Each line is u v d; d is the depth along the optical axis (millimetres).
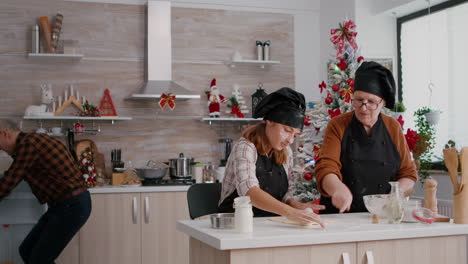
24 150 3326
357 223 2205
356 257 1997
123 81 5410
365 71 2508
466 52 4695
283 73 5902
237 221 1960
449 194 4562
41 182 3449
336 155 2611
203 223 2227
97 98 5336
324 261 1945
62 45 5168
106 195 4641
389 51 5453
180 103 5574
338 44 4309
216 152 5645
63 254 4500
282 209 2143
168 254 4770
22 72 5164
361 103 2506
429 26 5105
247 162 2395
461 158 2248
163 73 5336
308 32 6004
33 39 5074
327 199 2766
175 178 5090
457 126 4789
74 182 3484
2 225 4082
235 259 1819
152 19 5332
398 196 2211
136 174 5027
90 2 5348
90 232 4582
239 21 5777
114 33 5402
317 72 6023
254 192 2256
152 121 5480
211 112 5457
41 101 5125
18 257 4102
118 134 5387
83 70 5309
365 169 2611
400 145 2676
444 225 2189
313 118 4375
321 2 6000
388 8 5195
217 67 5695
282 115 2402
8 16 5145
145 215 4719
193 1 5641
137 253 4691
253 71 5801
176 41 5590
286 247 1889
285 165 2695
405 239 2084
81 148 4930
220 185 2873
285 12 5934
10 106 5129
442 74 4957
